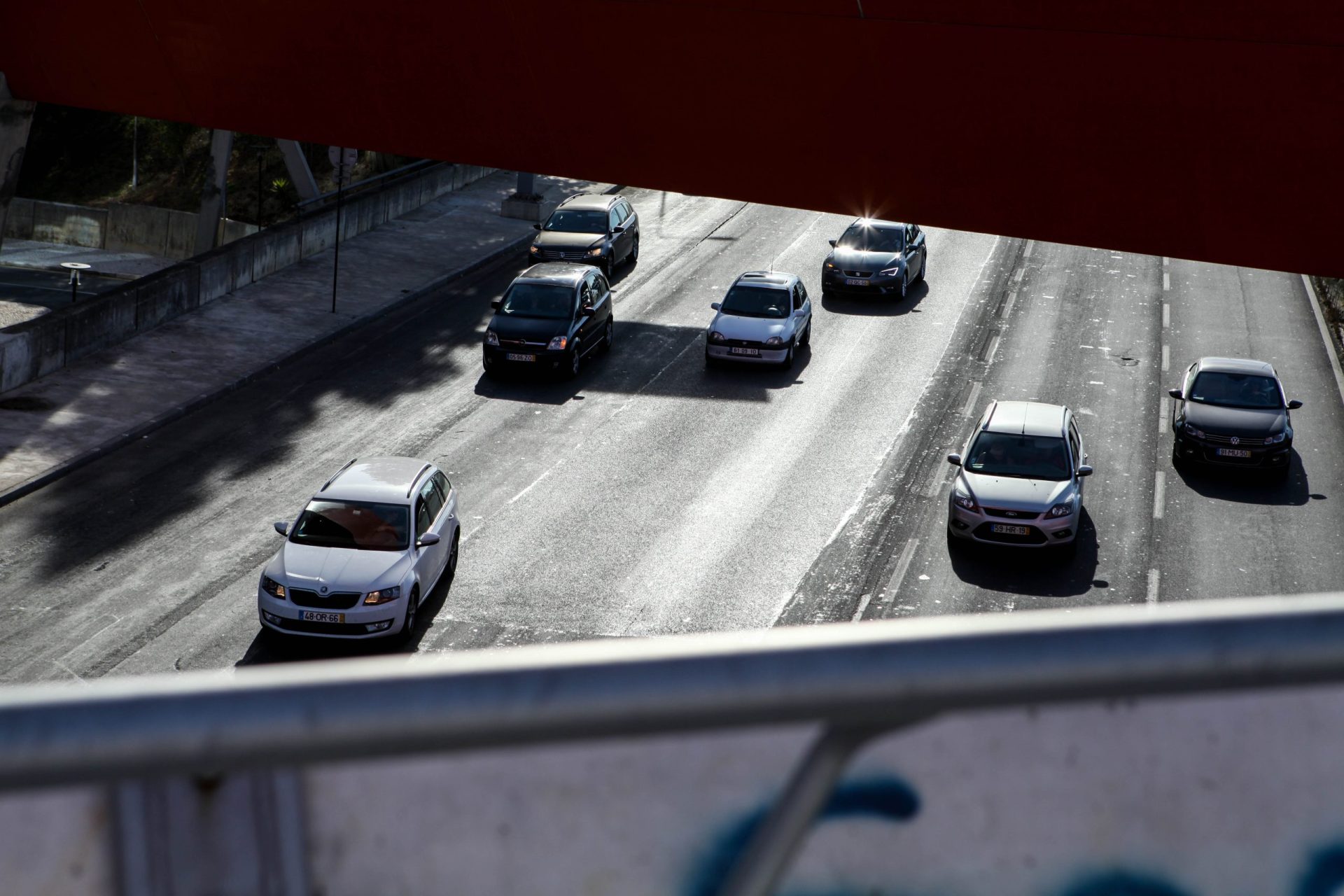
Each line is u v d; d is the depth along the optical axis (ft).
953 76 51.16
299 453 85.51
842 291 123.65
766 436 90.94
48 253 143.64
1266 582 72.28
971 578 70.85
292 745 3.61
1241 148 47.19
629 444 88.58
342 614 59.82
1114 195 50.14
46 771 3.46
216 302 113.09
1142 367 107.96
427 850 3.86
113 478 79.71
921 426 93.45
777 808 3.92
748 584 69.56
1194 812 4.20
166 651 60.80
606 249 129.90
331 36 67.77
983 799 4.12
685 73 56.85
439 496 68.28
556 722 3.74
